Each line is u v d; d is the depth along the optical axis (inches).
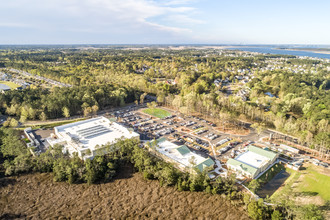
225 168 4726.9
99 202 3855.8
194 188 4018.2
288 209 3270.2
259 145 5821.9
